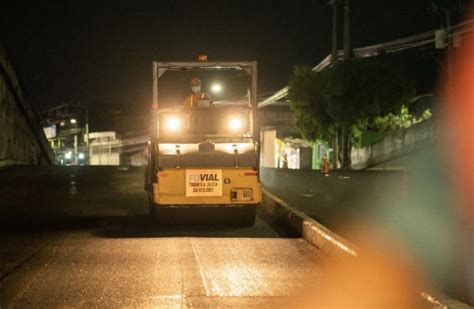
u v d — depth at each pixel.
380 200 20.67
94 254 13.01
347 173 34.09
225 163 16.05
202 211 16.75
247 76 17.53
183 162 15.94
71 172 32.41
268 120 77.38
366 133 51.19
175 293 9.91
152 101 17.05
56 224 17.16
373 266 10.71
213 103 17.44
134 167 36.06
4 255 12.91
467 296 8.79
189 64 17.20
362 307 9.20
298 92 49.75
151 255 12.91
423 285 9.27
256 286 10.38
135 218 18.23
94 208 20.31
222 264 12.05
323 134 50.47
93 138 90.69
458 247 11.74
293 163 69.31
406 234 13.62
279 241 14.62
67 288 10.22
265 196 20.56
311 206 19.02
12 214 19.03
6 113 36.38
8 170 33.25
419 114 58.50
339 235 13.53
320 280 10.84
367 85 47.69
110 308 9.12
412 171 32.84
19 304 9.30
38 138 46.50
